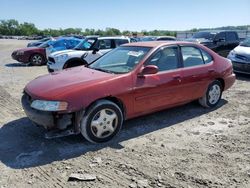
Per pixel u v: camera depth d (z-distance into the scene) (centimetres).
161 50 564
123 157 432
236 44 1596
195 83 611
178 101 590
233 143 486
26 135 509
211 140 498
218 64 665
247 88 904
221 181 371
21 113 627
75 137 501
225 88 689
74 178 370
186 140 496
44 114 443
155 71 521
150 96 533
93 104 464
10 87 902
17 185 359
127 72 515
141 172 389
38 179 372
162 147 467
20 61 1598
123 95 493
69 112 443
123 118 512
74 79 492
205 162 420
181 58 595
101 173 386
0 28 11212
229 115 631
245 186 361
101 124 474
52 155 436
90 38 1208
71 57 1085
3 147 462
